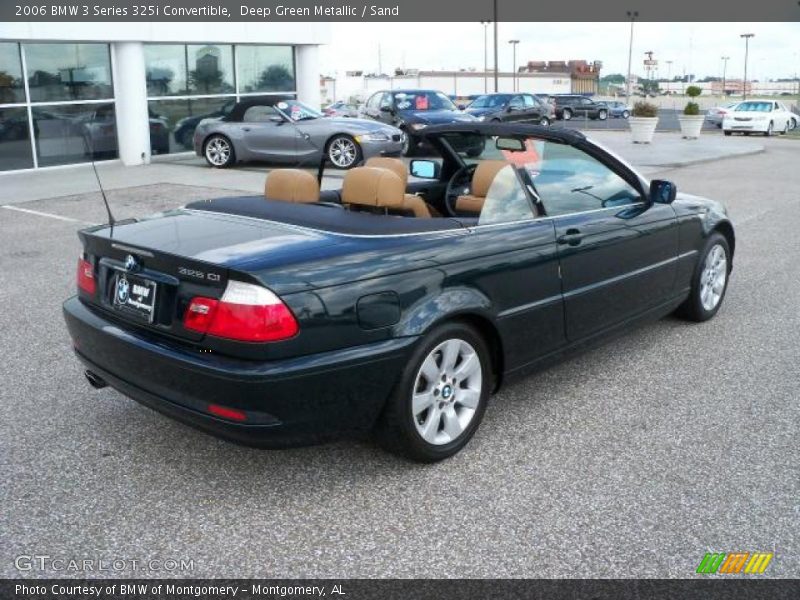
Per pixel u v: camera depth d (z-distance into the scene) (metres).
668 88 122.38
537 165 4.44
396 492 3.45
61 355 5.18
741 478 3.55
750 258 8.02
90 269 3.85
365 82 69.75
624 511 3.28
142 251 3.41
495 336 3.89
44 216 10.48
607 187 4.71
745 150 21.20
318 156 15.09
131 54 16.48
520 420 4.18
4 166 15.19
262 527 3.19
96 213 10.66
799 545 3.04
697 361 5.04
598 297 4.46
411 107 20.17
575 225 4.29
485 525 3.19
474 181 4.76
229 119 15.87
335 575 2.88
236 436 3.16
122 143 16.92
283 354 3.11
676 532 3.13
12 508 3.31
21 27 14.84
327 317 3.19
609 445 3.88
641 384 4.67
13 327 5.75
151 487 3.49
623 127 38.41
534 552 3.01
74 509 3.31
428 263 3.53
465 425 3.77
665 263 5.07
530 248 3.98
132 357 3.44
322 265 3.25
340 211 3.95
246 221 3.83
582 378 4.78
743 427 4.08
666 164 17.06
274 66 19.55
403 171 4.75
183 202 11.48
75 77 16.08
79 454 3.79
